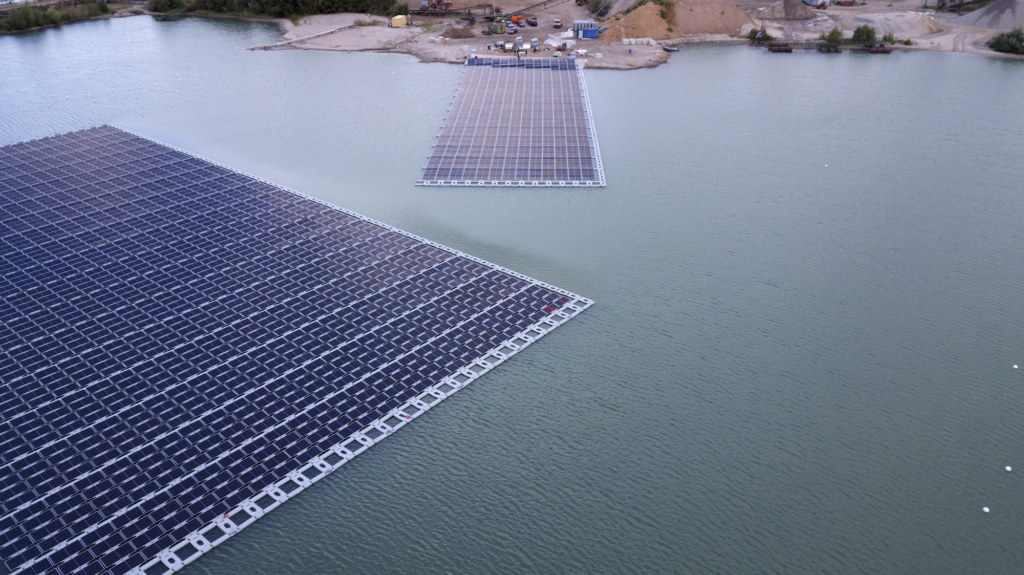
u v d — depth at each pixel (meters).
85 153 139.50
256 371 82.12
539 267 102.50
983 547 63.41
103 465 70.31
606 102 168.25
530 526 65.88
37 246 107.31
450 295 95.75
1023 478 69.94
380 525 65.88
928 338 88.88
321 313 91.94
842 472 70.81
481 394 80.19
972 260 104.44
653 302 95.44
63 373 81.81
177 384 80.19
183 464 70.56
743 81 182.88
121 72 191.88
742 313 93.44
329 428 75.06
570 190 124.88
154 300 94.44
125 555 62.19
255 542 64.06
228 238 108.81
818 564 62.19
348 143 144.38
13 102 169.75
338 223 113.06
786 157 137.75
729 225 113.56
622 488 69.38
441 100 168.38
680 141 145.38
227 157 138.50
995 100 166.25
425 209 118.19
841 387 81.31
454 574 61.91
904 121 155.00
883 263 103.81
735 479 70.19
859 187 125.75
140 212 116.81
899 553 63.00
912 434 75.06
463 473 70.88
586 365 84.50
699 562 62.59
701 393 80.50
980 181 127.69
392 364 83.56
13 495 67.25
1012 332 89.81
